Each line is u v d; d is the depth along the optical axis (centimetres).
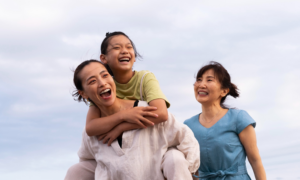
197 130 412
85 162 330
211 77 409
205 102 412
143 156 297
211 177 399
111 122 304
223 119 408
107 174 302
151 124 299
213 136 400
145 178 292
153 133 304
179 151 303
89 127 311
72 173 325
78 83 311
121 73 359
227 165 394
